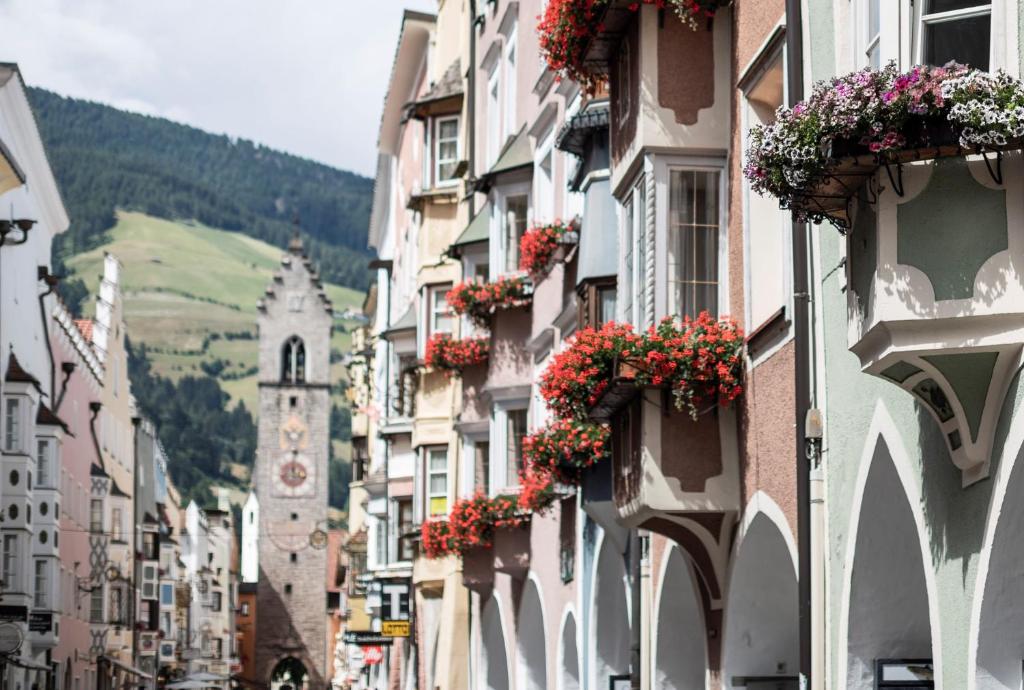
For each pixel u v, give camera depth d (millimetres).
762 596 17188
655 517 16953
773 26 15547
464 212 42031
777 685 17562
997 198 10086
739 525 16766
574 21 18344
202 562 132875
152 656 97062
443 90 43406
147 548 94000
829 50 13602
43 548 58469
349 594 92000
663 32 17219
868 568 13102
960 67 9938
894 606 13164
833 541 13594
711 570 17344
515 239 31500
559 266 27328
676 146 17094
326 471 145500
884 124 10070
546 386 17625
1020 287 9977
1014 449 10086
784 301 15367
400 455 50594
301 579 144250
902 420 11930
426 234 43875
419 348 43500
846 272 11156
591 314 22031
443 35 47219
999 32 10344
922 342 10281
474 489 34625
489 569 32594
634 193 17703
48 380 63656
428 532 32031
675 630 20266
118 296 87000
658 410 16828
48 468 59062
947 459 11109
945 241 10180
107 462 81062
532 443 21938
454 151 43625
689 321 16750
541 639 31578
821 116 10297
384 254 69875
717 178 17219
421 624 44281
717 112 17156
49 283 61656
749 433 16328
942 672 11273
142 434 99875
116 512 81000
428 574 41844
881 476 12609
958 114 9742
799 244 14383
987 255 10078
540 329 28812
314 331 145625
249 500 167625
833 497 13609
